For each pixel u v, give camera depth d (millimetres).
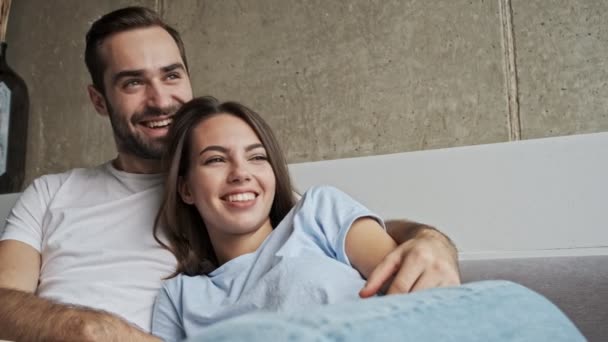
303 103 2025
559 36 1726
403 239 898
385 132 1899
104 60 1278
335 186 1116
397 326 299
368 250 922
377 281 685
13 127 2338
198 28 2230
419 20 1892
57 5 2547
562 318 371
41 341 851
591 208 906
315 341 257
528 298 381
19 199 1241
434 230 861
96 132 2412
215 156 1081
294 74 2051
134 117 1238
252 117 1113
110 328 847
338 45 1996
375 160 1084
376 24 1948
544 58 1736
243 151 1076
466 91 1812
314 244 982
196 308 996
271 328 258
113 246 1118
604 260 887
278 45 2088
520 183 957
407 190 1042
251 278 991
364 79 1945
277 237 1025
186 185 1155
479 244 972
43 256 1161
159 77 1259
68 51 2504
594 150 914
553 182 936
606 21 1679
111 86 1266
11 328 876
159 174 1216
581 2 1710
